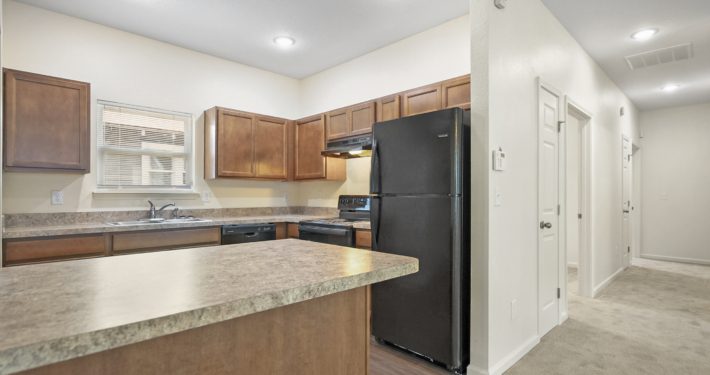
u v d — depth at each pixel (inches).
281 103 181.5
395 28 132.3
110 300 32.8
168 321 28.9
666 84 184.2
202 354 37.9
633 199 240.1
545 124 112.3
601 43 137.3
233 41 143.1
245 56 158.2
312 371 47.6
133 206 135.8
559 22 121.2
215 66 158.6
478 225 85.9
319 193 177.2
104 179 130.6
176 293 35.0
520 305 97.7
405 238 96.8
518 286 96.9
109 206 130.6
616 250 186.5
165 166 145.6
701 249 223.0
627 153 206.8
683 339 108.5
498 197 88.0
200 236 128.4
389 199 100.9
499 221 88.4
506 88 91.4
